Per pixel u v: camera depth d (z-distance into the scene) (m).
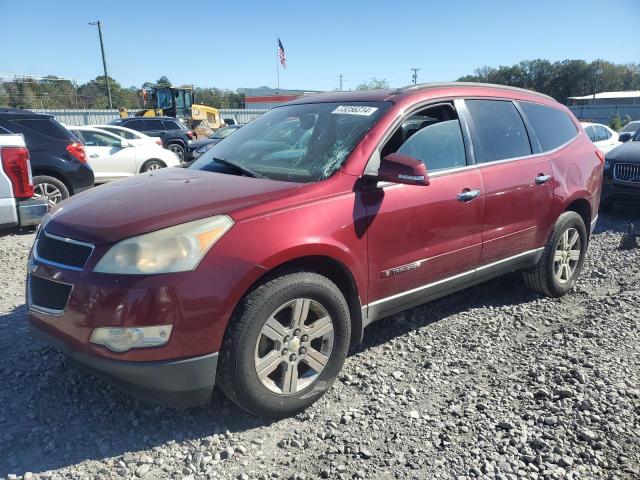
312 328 3.13
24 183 5.81
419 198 3.60
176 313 2.66
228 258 2.76
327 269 3.32
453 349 4.01
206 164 3.99
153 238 2.71
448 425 3.02
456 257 3.94
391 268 3.51
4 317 4.45
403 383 3.50
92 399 3.26
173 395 2.79
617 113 49.78
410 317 4.60
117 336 2.66
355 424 3.04
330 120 3.84
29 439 2.87
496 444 2.85
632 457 2.76
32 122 8.27
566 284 5.11
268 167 3.65
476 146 4.15
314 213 3.10
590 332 4.22
